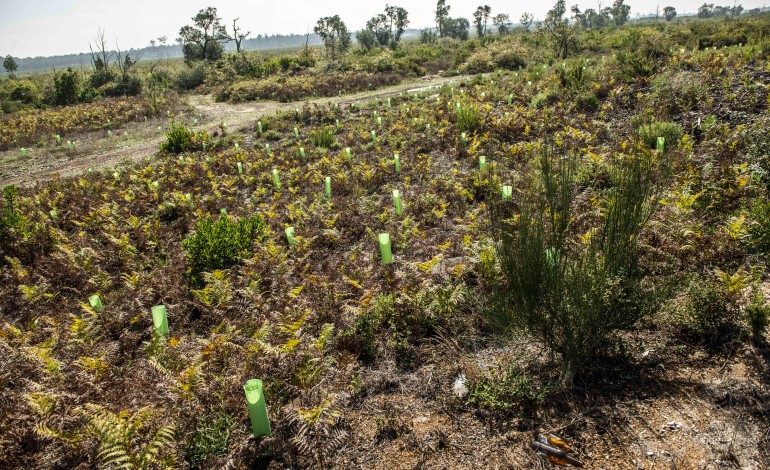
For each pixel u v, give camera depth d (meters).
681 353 3.70
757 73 11.27
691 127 9.30
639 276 4.12
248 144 15.80
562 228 3.52
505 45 30.80
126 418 3.39
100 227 8.86
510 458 3.09
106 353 4.54
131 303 5.58
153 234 8.00
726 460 2.78
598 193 6.74
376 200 8.98
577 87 13.70
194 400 3.58
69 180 12.75
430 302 4.74
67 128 21.55
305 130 16.59
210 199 9.63
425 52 39.22
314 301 5.05
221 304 5.33
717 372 3.44
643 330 3.99
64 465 3.40
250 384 3.27
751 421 3.01
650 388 3.42
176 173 12.18
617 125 10.74
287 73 37.41
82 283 6.69
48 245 8.16
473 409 3.54
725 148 7.54
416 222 7.55
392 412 3.62
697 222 5.28
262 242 6.98
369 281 5.51
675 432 3.03
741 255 4.70
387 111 17.19
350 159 11.40
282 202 9.22
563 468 2.95
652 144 8.52
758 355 3.48
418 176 9.92
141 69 48.53
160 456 3.11
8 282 6.95
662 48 15.97
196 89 35.25
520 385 3.53
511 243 3.73
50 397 3.68
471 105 13.59
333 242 7.18
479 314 4.41
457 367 3.98
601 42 29.80
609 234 3.53
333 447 3.31
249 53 48.97
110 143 18.45
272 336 4.36
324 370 3.90
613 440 3.07
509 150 10.02
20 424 3.69
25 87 35.91
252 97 27.64
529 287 3.52
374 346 4.43
